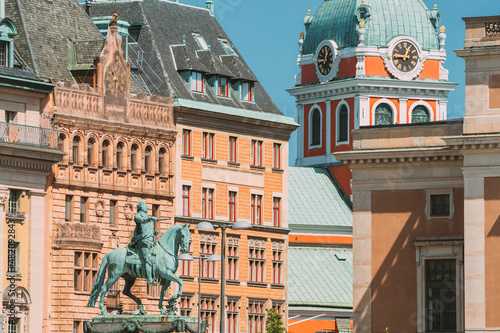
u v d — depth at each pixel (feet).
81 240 444.55
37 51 447.42
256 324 508.53
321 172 649.20
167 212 479.00
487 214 379.14
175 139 482.28
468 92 382.42
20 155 422.82
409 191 395.75
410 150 392.88
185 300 481.87
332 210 623.36
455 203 391.86
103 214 455.63
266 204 516.32
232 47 530.68
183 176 484.74
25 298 426.51
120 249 310.24
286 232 522.88
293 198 623.77
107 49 459.32
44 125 435.94
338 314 585.63
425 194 394.52
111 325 301.43
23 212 426.92
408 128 395.55
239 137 506.07
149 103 474.49
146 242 308.19
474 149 379.55
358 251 399.44
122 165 464.65
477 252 378.73
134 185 467.52
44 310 433.89
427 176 394.32
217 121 497.05
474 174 379.96
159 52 495.41
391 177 397.19
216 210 496.23
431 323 393.29
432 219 393.70
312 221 612.29
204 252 491.31
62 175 441.68
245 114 506.07
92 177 452.76
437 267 393.50
